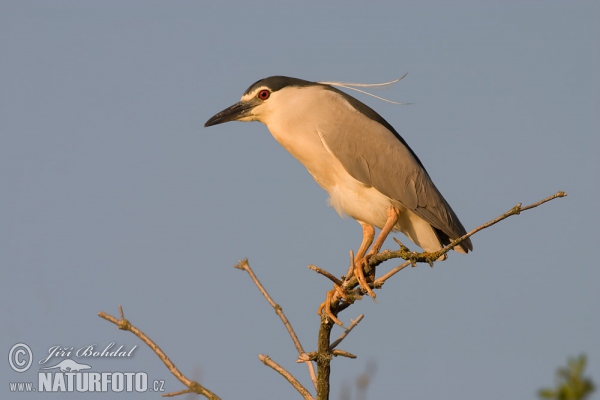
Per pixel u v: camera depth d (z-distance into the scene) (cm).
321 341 801
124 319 740
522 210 719
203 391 725
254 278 855
